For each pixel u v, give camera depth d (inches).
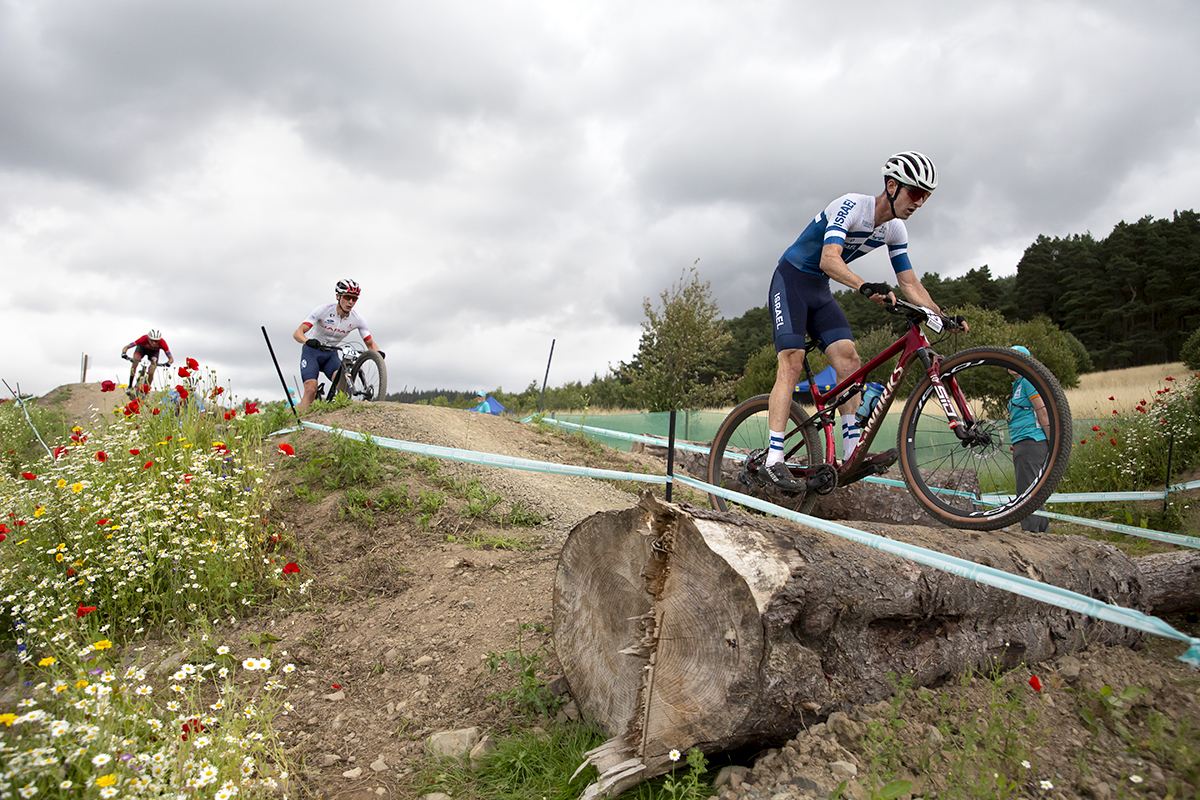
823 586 82.5
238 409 197.6
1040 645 102.3
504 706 104.0
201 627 125.6
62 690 78.2
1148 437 281.6
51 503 151.6
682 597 83.8
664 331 737.0
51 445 332.8
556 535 165.5
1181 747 75.5
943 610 93.0
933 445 165.9
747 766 84.5
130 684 91.0
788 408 131.6
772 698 77.8
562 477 210.4
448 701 107.0
